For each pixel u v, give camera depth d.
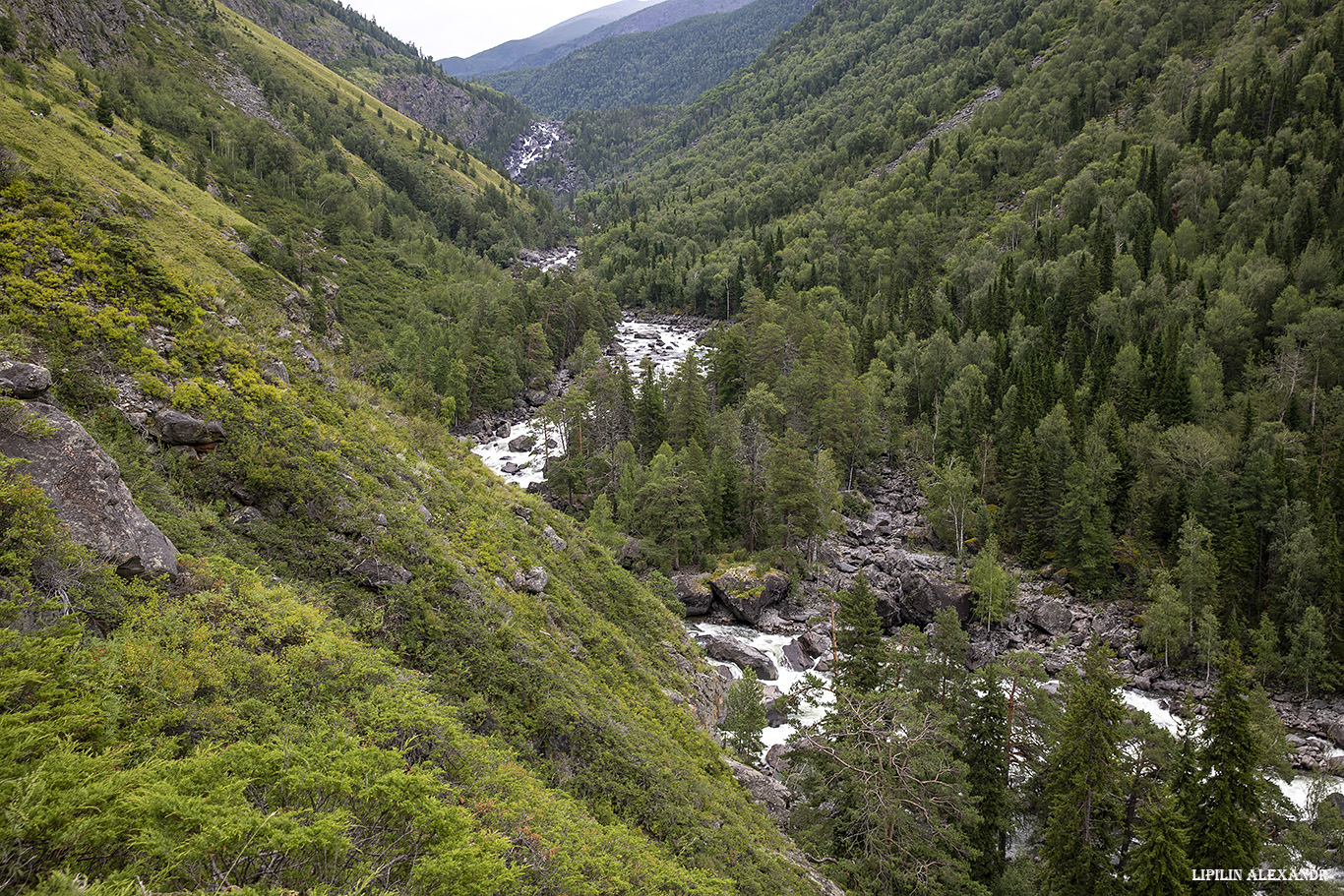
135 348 23.19
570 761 22.25
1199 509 63.97
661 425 95.06
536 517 41.62
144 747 11.58
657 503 69.69
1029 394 85.06
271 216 138.50
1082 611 63.28
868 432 91.00
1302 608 53.94
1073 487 67.00
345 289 132.38
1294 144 119.25
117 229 27.66
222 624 16.42
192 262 34.91
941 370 103.88
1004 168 179.25
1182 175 125.56
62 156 52.00
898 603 66.81
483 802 14.90
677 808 22.88
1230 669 26.72
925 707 30.30
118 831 9.23
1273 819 31.59
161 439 21.98
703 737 33.09
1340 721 47.75
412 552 25.06
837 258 165.25
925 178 184.38
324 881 10.19
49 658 11.94
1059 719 31.23
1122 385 83.56
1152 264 109.44
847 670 39.41
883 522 83.81
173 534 18.97
